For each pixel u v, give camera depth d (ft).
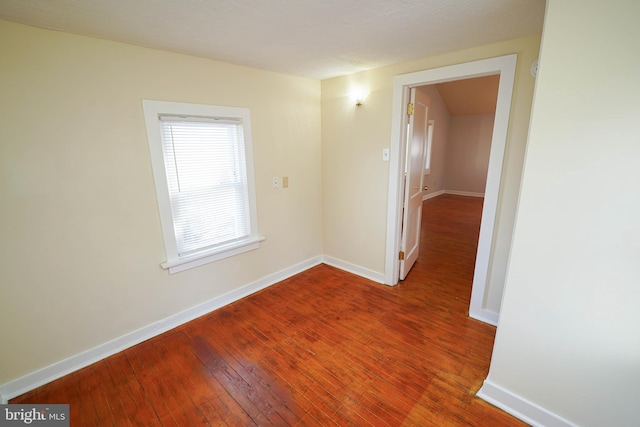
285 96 9.50
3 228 5.30
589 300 4.17
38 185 5.56
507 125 6.73
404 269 10.27
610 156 3.72
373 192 9.84
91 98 5.93
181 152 7.42
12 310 5.55
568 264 4.25
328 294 9.52
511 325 4.96
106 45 5.98
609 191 3.79
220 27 5.46
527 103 6.43
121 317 6.95
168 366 6.45
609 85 3.61
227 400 5.56
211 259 8.43
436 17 5.18
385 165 9.30
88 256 6.31
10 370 5.66
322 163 11.15
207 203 8.15
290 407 5.38
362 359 6.57
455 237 14.97
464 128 25.27
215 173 8.17
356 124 9.76
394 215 9.39
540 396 4.87
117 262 6.73
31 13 4.68
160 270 7.45
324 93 10.43
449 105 24.02
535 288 4.60
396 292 9.58
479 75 7.03
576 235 4.12
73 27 5.30
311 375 6.13
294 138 10.03
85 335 6.48
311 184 11.01
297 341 7.22
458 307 8.63
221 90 7.88
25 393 5.77
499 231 7.31
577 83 3.81
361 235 10.56
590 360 4.31
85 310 6.41
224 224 8.64
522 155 6.69
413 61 7.98
